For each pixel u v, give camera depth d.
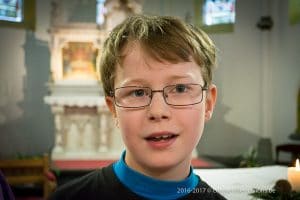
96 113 7.12
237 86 7.86
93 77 7.31
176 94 0.72
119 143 7.03
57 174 5.57
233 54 7.88
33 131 7.80
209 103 0.83
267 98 7.56
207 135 7.83
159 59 0.70
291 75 7.01
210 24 8.03
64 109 7.04
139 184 0.79
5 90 7.66
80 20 7.70
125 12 7.11
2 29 7.64
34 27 7.84
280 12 7.33
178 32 0.75
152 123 0.71
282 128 7.27
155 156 0.72
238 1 7.82
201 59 0.76
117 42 0.76
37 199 4.76
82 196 0.85
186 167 0.81
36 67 7.84
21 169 4.04
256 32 7.77
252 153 4.16
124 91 0.73
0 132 7.63
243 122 7.85
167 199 0.79
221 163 7.14
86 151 7.05
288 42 7.08
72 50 7.34
